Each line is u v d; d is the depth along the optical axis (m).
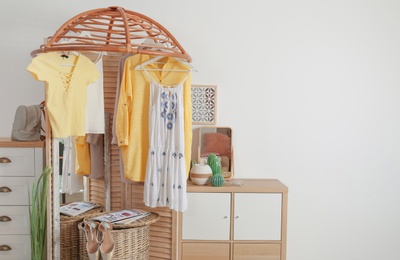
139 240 2.20
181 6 2.66
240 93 2.72
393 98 2.75
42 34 2.62
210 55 2.69
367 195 2.78
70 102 2.05
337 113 2.75
